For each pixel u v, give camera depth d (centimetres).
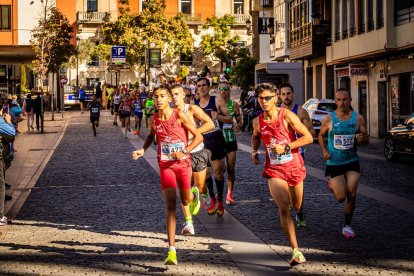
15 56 8244
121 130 4669
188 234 1278
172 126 1086
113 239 1254
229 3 9694
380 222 1399
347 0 4628
